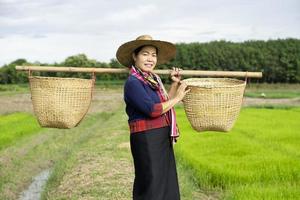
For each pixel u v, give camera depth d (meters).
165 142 4.43
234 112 4.66
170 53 4.62
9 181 11.95
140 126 4.36
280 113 29.25
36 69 4.87
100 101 46.44
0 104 41.88
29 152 16.12
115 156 12.94
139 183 4.45
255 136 16.86
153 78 4.50
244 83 4.70
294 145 14.72
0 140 17.72
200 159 12.23
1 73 85.25
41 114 4.79
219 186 10.32
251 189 9.03
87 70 4.85
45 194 10.51
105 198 8.69
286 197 8.58
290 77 87.31
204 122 4.64
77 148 15.99
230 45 94.50
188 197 9.03
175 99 4.36
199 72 4.71
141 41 4.32
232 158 12.38
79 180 10.48
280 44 91.12
